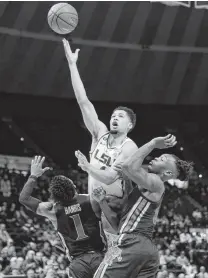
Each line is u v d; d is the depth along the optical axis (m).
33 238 18.81
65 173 27.80
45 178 26.36
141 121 28.58
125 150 5.49
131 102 26.84
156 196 4.95
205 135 29.70
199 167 30.14
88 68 24.97
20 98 26.47
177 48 24.81
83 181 27.91
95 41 24.05
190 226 23.72
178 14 23.36
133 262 4.81
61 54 24.14
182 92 26.70
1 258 14.88
